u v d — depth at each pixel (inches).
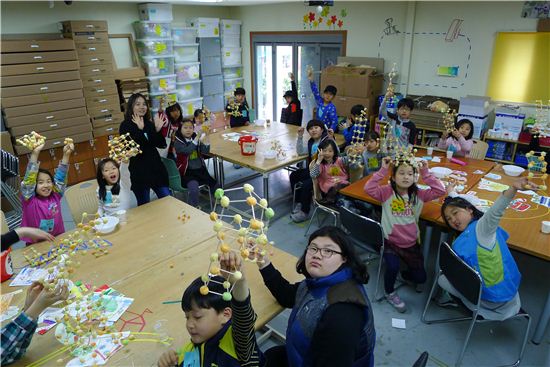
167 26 232.1
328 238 53.9
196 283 50.9
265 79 288.0
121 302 65.4
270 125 206.1
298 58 260.4
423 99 203.6
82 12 208.8
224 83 280.1
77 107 190.2
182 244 84.7
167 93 239.5
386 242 103.7
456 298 89.4
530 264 123.3
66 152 97.0
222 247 49.3
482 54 187.2
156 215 99.7
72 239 83.7
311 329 49.5
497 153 181.2
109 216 95.7
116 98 207.8
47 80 178.1
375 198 105.2
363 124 158.2
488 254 79.0
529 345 92.2
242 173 210.7
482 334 95.7
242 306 48.1
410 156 102.7
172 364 51.0
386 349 91.4
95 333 57.6
